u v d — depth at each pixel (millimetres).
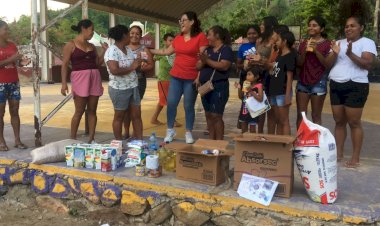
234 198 3857
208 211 3967
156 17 16797
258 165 3859
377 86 18656
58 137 6453
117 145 4852
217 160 4070
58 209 4742
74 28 5688
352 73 4582
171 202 4148
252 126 5820
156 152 4746
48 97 13258
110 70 5395
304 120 3748
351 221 3443
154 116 8055
